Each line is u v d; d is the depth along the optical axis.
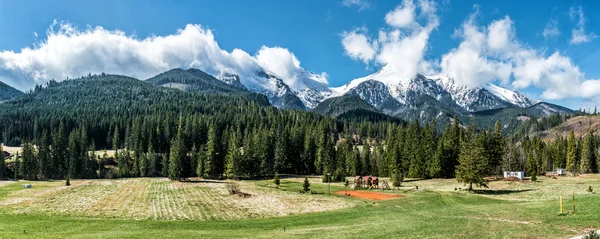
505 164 141.25
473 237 33.94
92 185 108.75
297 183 122.69
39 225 48.94
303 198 80.94
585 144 151.38
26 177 150.62
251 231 45.97
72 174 157.12
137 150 182.38
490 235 34.41
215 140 152.00
